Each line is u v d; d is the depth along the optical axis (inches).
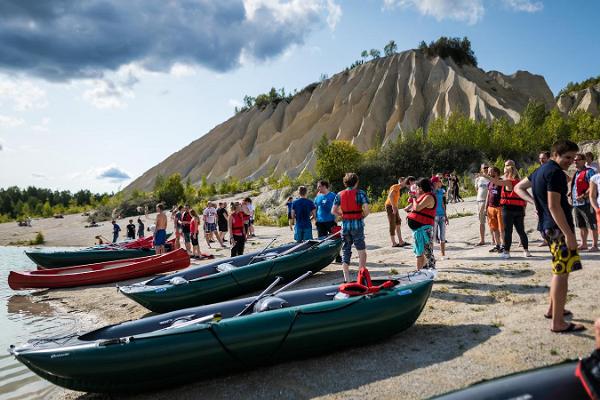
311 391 180.2
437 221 402.6
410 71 4013.3
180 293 336.8
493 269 335.9
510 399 106.2
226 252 674.8
